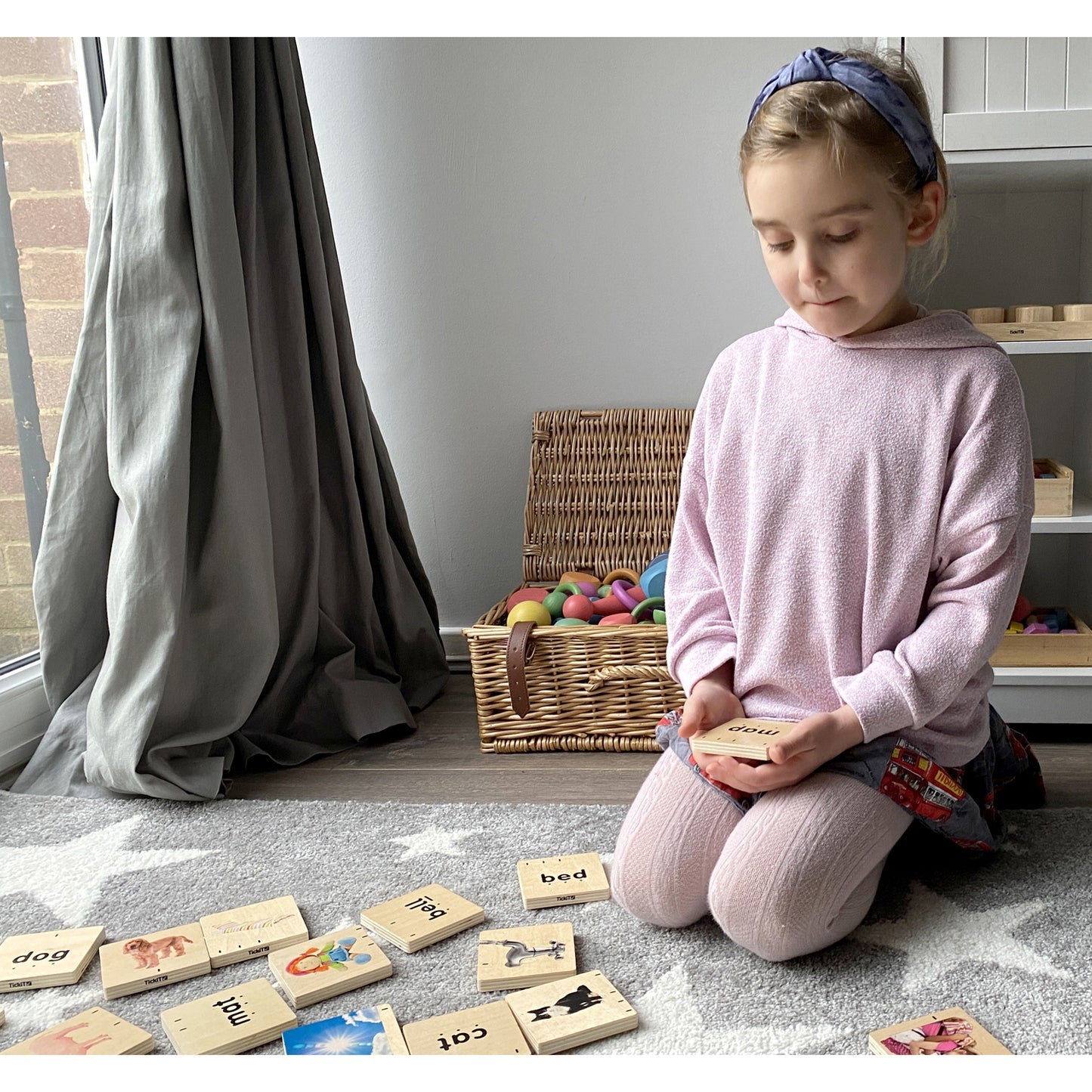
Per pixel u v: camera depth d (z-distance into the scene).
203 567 1.55
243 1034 0.94
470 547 2.14
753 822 1.06
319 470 1.83
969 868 1.21
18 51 1.68
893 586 1.09
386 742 1.75
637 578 1.90
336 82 2.03
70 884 1.25
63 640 1.61
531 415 2.09
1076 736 1.62
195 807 1.46
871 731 1.04
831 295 1.03
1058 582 1.89
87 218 1.85
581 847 1.29
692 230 2.00
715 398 1.23
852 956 1.04
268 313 1.73
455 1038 0.92
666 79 1.96
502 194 2.03
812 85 1.01
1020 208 1.80
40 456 1.76
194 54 1.50
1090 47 1.45
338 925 1.14
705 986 1.00
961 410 1.08
